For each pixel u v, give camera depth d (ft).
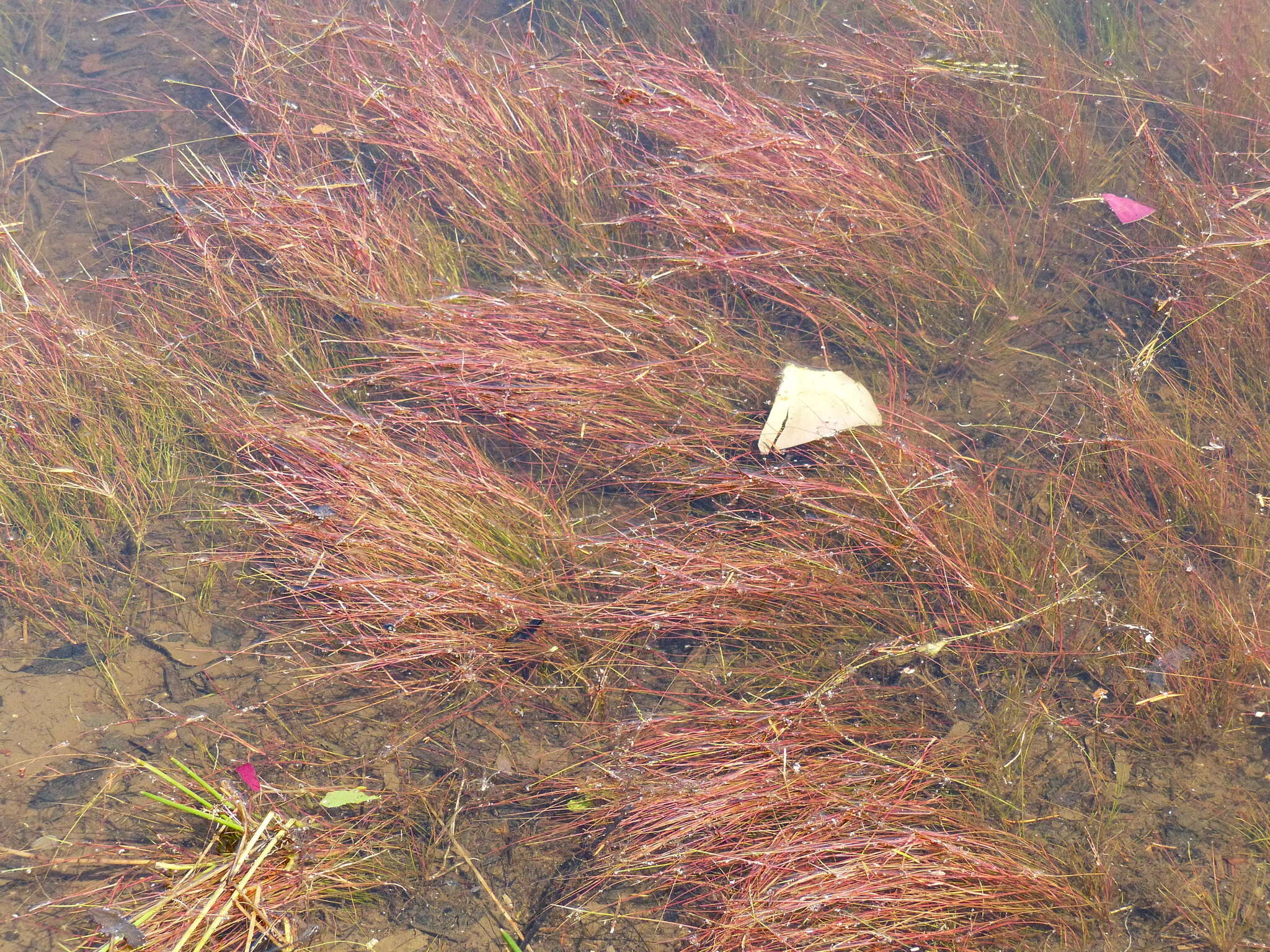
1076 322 12.66
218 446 12.08
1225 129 14.34
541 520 10.82
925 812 8.36
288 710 9.94
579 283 13.24
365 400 12.42
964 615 9.84
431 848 8.85
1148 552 10.14
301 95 17.01
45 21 19.34
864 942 7.71
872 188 13.71
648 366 11.66
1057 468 11.03
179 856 8.75
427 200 14.94
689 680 9.75
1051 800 8.66
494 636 9.98
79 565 11.25
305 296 13.48
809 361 12.57
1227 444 10.91
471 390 11.71
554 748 9.43
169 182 15.97
